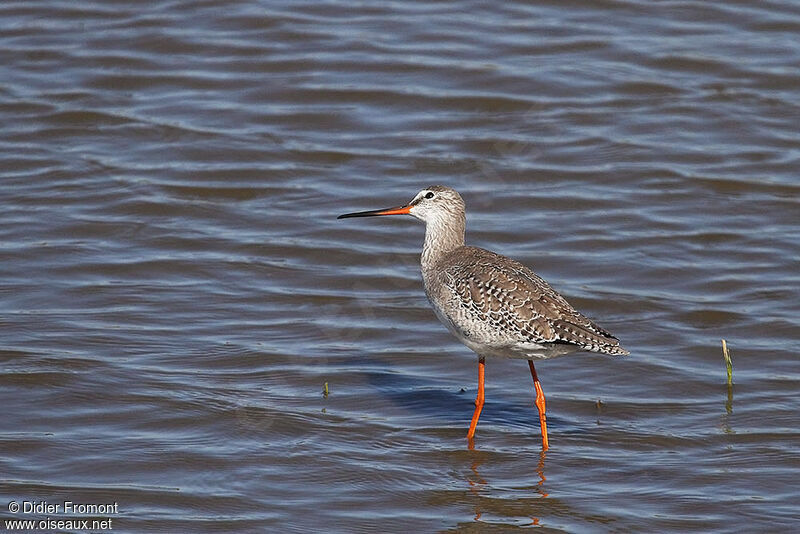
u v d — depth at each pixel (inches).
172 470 462.0
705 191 752.3
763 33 928.9
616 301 627.8
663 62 893.8
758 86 865.5
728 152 796.0
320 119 831.7
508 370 564.1
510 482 460.1
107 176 757.3
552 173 772.0
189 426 496.1
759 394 533.0
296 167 775.7
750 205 737.0
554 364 569.6
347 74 882.8
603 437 496.7
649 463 474.0
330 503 443.2
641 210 732.0
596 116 835.4
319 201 738.2
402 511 438.9
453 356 576.7
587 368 564.1
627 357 572.1
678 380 547.8
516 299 466.6
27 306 605.3
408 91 861.2
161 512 433.4
